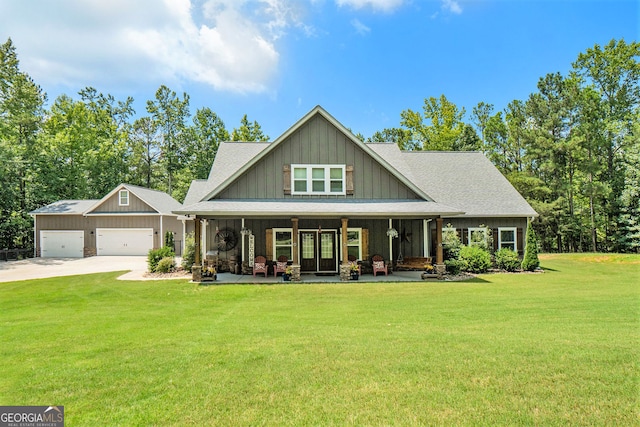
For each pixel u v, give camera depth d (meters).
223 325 7.86
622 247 31.19
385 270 16.80
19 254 30.88
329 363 5.30
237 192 16.34
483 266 17.52
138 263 24.22
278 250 17.69
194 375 4.95
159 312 9.48
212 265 17.16
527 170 34.06
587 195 31.94
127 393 4.45
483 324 7.64
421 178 21.38
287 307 9.96
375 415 3.85
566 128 33.03
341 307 9.85
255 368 5.15
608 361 5.21
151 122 49.22
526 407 3.98
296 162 16.58
